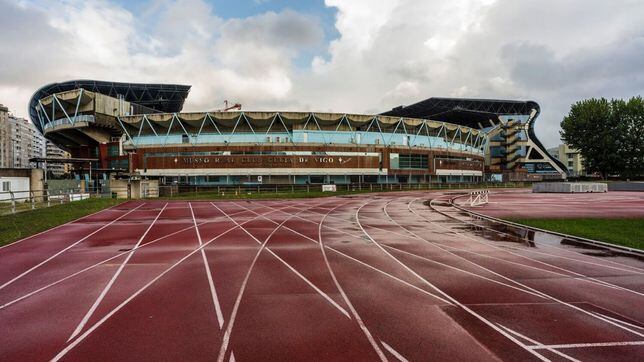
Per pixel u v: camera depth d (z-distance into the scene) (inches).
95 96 2213.3
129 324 256.8
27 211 880.3
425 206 1155.9
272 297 311.6
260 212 971.3
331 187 1936.5
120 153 2197.3
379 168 2369.6
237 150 2146.9
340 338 237.0
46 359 211.2
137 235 614.5
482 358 213.6
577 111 2554.1
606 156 2420.0
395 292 325.7
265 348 223.3
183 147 2142.0
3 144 5017.2
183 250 496.7
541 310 285.7
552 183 2022.6
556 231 641.6
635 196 1631.4
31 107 2691.9
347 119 2361.0
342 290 331.0
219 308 286.2
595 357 216.2
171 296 312.8
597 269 406.9
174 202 1275.8
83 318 267.3
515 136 3700.8
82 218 834.2
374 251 494.6
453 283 352.5
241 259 446.0
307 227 709.3
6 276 372.8
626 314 279.1
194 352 218.2
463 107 3624.5
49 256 460.4
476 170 3176.7
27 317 269.3
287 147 2185.0
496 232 657.6
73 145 2561.5
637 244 524.4
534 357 215.3
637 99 2368.4
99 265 415.8
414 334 243.6
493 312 281.0
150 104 3287.4
